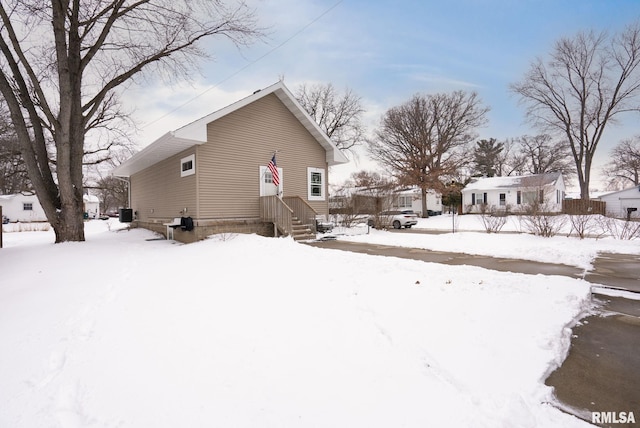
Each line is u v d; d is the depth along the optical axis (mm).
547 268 6641
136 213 18734
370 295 4492
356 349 3055
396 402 2271
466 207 33094
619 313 3992
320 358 2904
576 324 3633
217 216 11586
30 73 9648
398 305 4086
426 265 6254
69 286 5496
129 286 5461
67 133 10031
